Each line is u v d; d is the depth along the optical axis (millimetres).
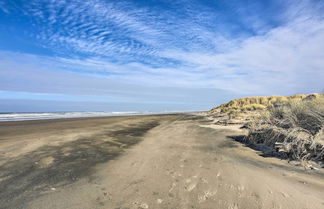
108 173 3438
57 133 8094
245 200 2428
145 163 4035
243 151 5055
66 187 2834
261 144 5594
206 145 5871
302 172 3396
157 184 2959
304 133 4711
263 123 6738
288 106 7211
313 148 4008
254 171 3477
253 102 27500
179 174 3379
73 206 2301
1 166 3752
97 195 2590
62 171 3521
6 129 9422
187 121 16594
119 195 2594
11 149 5109
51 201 2414
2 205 2309
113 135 7871
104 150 5184
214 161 4148
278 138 5125
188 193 2648
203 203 2371
